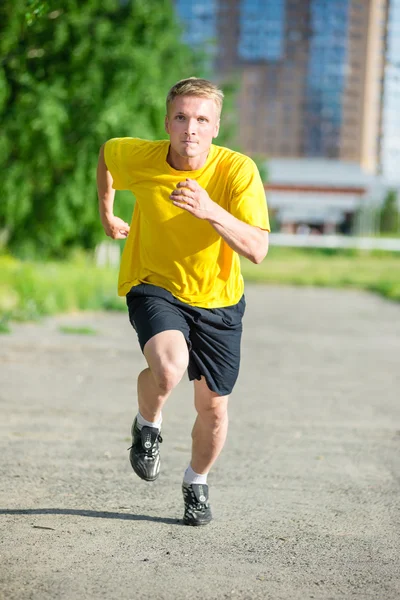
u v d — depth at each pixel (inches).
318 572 380.8
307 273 3981.3
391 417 781.9
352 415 786.2
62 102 2304.4
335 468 582.9
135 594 345.4
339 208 7770.7
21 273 1631.4
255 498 502.3
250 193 392.2
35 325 1411.2
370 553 410.0
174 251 409.7
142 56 2349.9
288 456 613.6
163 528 438.9
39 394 825.5
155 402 420.8
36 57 2263.8
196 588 354.9
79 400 802.2
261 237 381.7
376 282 3380.9
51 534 422.0
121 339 1290.6
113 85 2342.5
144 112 2422.5
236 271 421.1
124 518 453.4
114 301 1796.3
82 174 2394.2
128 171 414.3
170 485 522.6
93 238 2669.8
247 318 1815.9
